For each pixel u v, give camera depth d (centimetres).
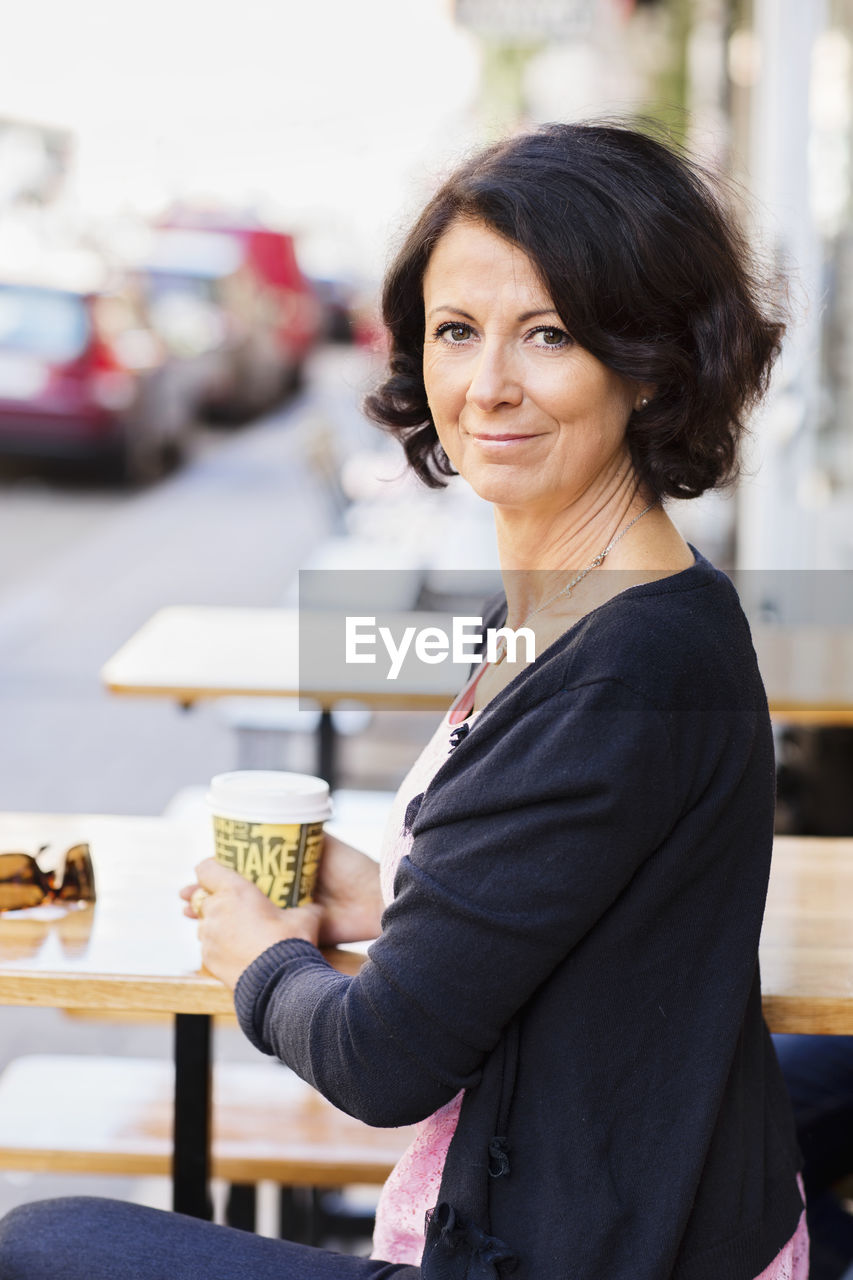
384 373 158
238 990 139
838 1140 185
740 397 132
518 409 128
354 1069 124
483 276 125
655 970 121
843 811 370
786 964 154
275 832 146
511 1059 122
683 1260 125
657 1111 121
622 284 122
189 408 1319
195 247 1503
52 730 580
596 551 133
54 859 165
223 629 360
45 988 146
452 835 120
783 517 567
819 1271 182
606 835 116
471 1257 121
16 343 1075
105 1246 135
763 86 603
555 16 845
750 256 135
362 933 157
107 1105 213
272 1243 137
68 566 878
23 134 1375
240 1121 209
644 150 126
